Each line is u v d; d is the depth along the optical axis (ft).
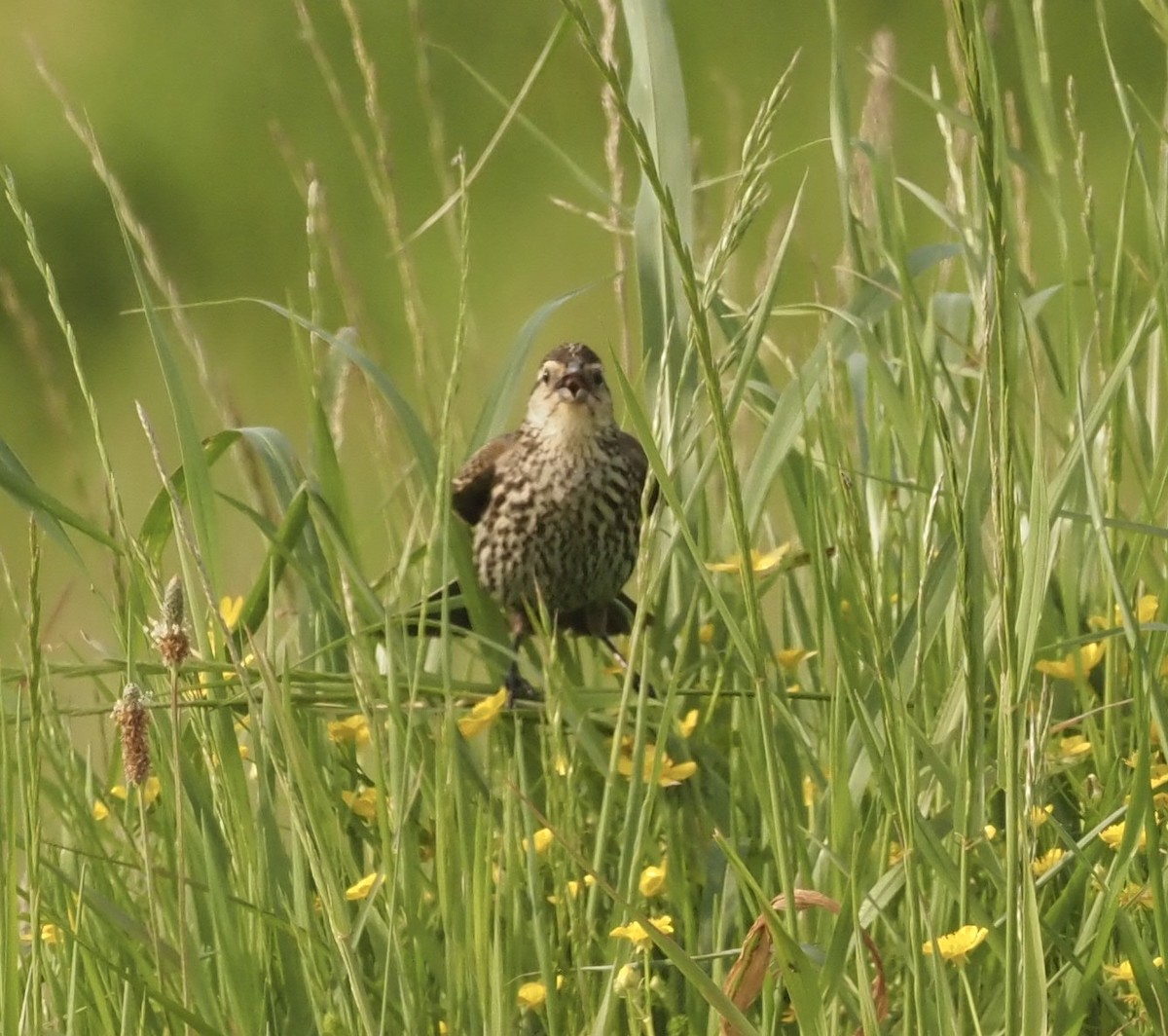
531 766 25.09
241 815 21.50
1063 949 18.38
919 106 69.51
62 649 34.37
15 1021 18.29
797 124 68.44
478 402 30.55
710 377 16.31
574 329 56.03
